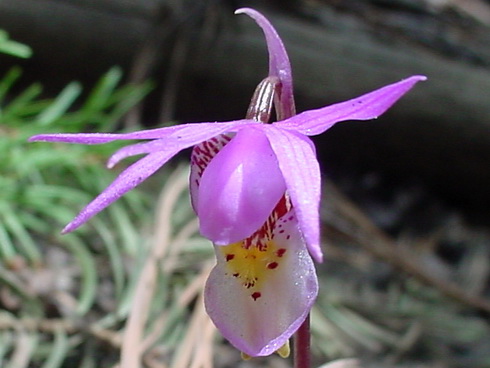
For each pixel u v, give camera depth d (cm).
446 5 29
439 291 23
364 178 28
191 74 25
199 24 25
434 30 28
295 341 13
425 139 27
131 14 25
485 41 28
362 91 26
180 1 25
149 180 24
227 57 25
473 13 30
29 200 19
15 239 19
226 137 12
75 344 17
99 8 25
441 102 27
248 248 12
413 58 27
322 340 19
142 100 26
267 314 12
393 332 20
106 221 21
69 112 26
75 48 25
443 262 25
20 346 17
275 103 12
